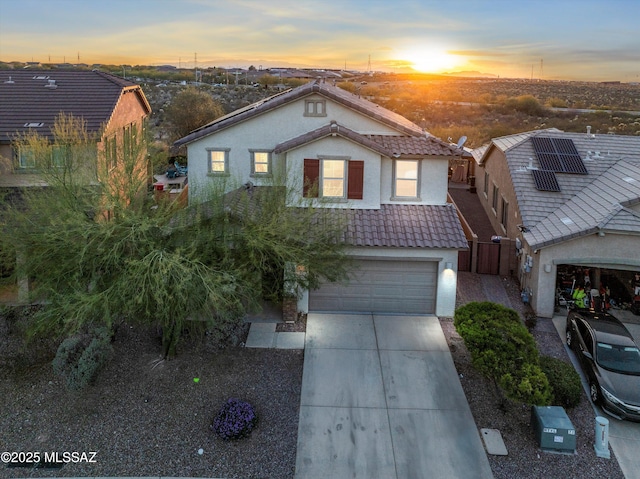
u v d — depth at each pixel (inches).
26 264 516.1
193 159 816.3
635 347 574.2
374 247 701.3
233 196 699.4
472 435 500.1
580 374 598.5
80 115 839.1
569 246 701.9
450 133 2059.5
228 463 458.3
